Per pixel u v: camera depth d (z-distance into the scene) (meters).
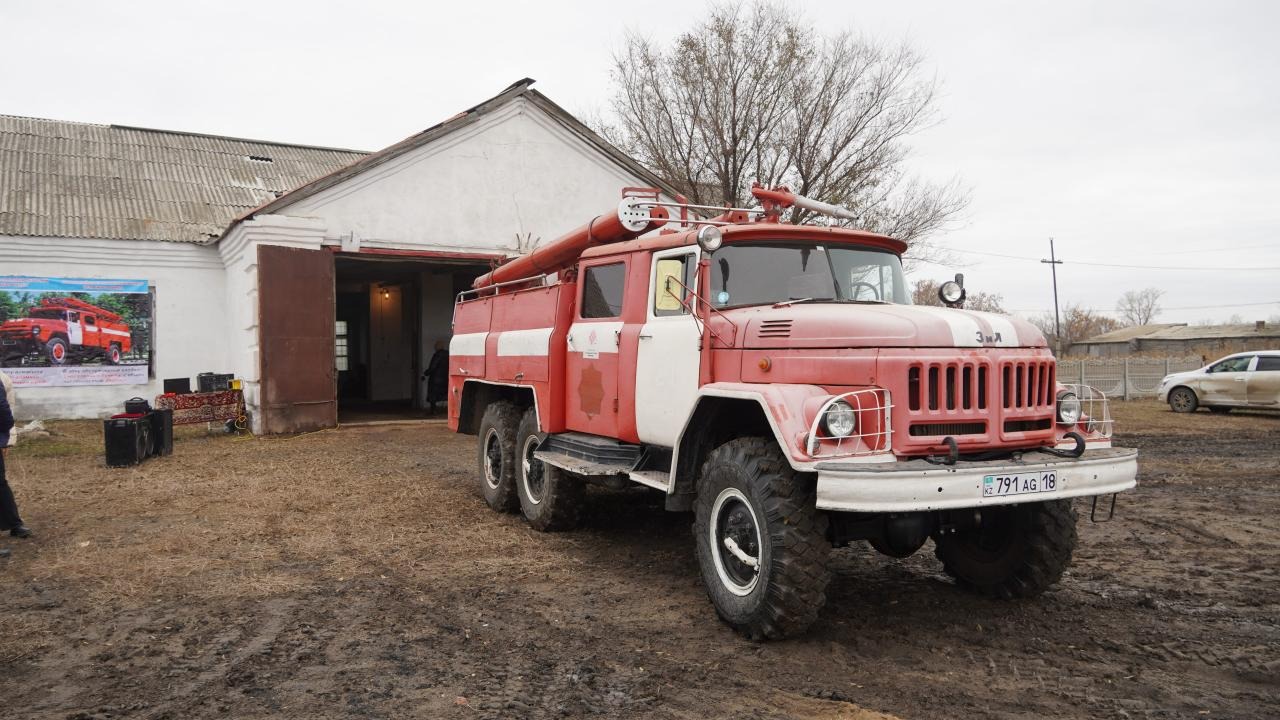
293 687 3.90
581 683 3.94
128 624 4.80
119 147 19.53
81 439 13.18
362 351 24.00
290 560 6.20
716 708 3.66
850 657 4.27
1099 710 3.64
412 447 12.56
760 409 4.98
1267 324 52.84
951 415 4.24
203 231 16.75
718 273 5.27
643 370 5.71
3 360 15.14
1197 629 4.72
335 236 14.37
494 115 15.69
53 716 3.60
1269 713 3.60
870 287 5.69
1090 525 7.61
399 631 4.67
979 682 3.95
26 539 6.81
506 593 5.40
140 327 16.17
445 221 15.29
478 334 8.69
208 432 14.03
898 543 4.68
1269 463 11.51
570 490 6.89
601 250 6.46
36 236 15.20
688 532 7.13
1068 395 4.78
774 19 21.69
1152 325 62.91
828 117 21.50
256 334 13.62
